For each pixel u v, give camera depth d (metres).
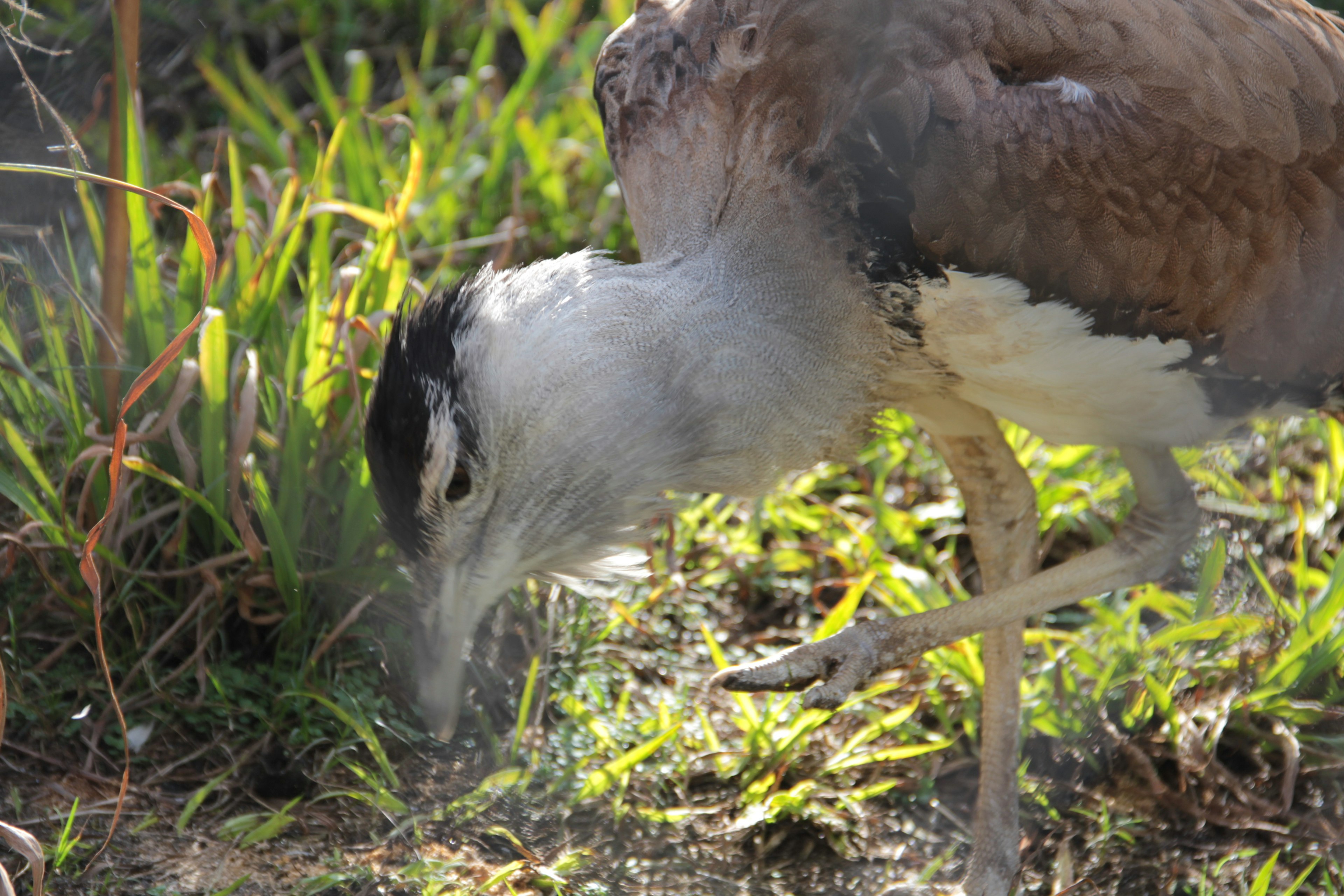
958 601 7.77
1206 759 6.59
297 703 6.54
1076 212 5.38
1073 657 7.18
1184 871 6.27
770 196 5.47
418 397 5.17
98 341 6.75
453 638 5.52
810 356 5.51
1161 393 5.83
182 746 6.43
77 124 8.94
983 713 6.48
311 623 6.78
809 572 8.07
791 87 5.49
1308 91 5.82
